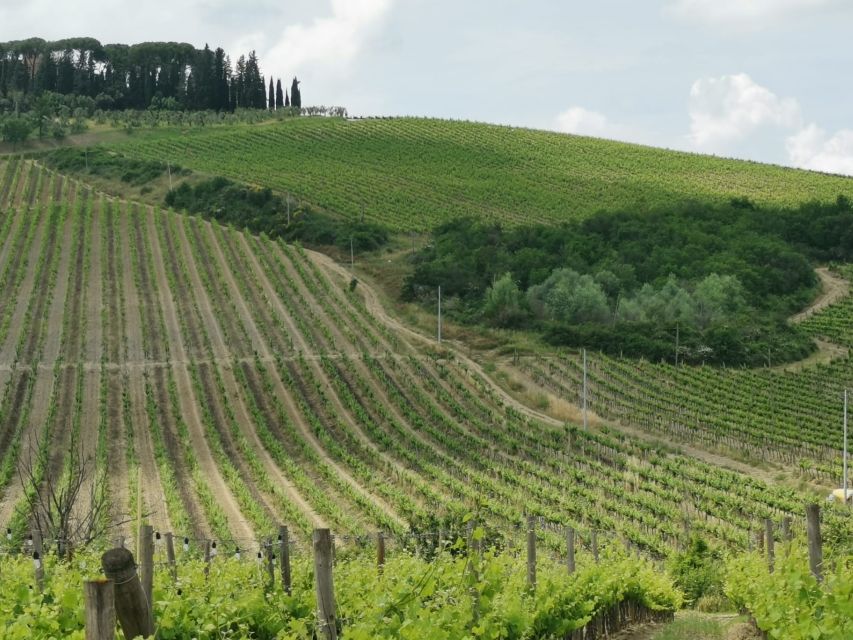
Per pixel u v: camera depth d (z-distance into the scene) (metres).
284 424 68.38
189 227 123.94
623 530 47.81
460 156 182.00
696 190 165.12
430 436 68.31
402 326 97.69
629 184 167.88
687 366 90.06
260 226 127.75
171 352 83.12
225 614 14.52
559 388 82.81
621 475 60.56
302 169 164.25
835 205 140.75
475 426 72.44
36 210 124.62
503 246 123.56
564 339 94.88
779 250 120.56
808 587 14.71
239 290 102.44
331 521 47.28
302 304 99.56
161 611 13.73
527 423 74.00
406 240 128.50
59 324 88.06
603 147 198.25
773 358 93.75
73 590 13.23
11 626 12.87
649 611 27.00
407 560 19.80
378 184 157.88
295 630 13.60
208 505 48.28
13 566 20.34
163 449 60.94
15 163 162.88
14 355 79.56
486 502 49.78
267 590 16.70
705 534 48.91
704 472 63.16
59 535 26.73
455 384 80.94
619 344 93.62
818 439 71.31
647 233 128.38
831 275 122.94
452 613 13.89
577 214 148.00
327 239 122.94
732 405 79.62
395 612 13.11
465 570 14.63
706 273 114.19
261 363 81.62
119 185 149.38
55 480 53.56
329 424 69.50
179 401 71.69
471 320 100.38
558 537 43.84
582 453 66.81
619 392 82.06
